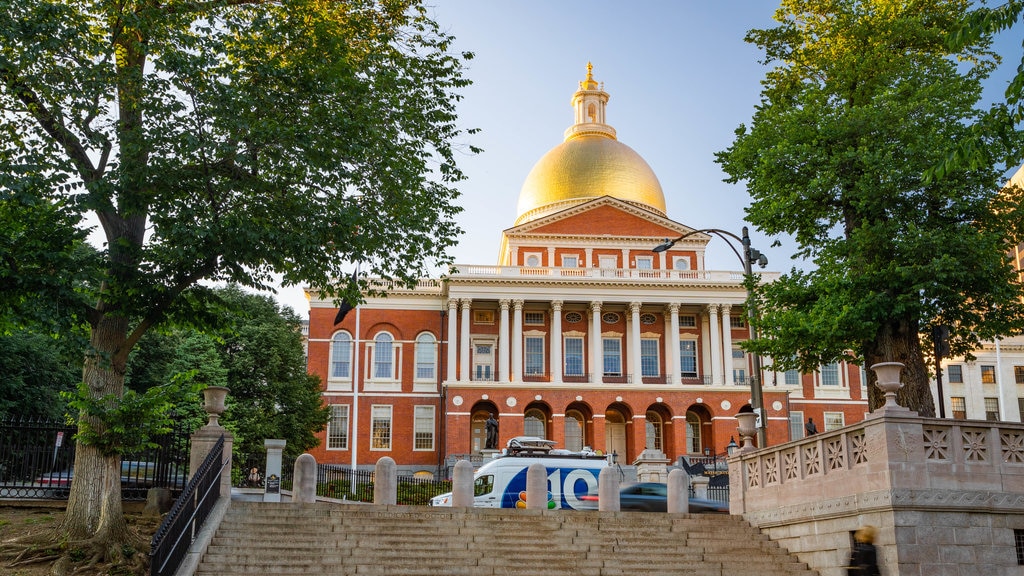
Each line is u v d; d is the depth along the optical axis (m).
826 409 70.81
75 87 17.94
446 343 69.69
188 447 22.59
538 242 72.88
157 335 47.06
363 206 22.25
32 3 17.53
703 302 69.38
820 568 18.17
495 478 29.66
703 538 20.02
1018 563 16.22
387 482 22.28
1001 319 25.48
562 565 17.89
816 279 26.27
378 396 68.44
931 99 25.52
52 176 17.61
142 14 18.77
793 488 19.50
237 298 52.94
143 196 18.38
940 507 16.05
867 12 28.31
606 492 23.69
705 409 69.06
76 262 18.05
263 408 49.81
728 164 29.55
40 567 16.67
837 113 26.06
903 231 24.98
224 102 18.91
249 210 19.69
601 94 84.19
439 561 17.72
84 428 17.80
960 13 27.06
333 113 20.56
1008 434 16.88
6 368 33.44
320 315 69.81
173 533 14.92
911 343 25.23
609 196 72.88
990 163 24.09
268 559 17.08
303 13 21.25
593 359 68.31
